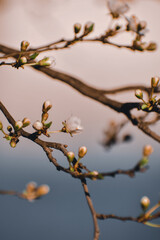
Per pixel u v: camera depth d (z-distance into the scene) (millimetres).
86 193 440
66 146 470
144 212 434
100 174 434
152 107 490
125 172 424
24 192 440
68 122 489
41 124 478
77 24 517
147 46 526
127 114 519
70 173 450
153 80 486
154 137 500
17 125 475
